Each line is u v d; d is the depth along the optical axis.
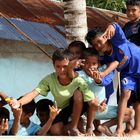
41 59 18.23
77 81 9.91
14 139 7.91
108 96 10.81
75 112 9.92
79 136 9.04
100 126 10.52
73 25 13.30
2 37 15.99
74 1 13.29
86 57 10.05
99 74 9.95
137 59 10.40
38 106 10.88
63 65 9.80
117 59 10.27
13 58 17.55
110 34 9.98
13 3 17.05
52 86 10.05
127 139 9.45
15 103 9.59
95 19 19.06
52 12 17.69
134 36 11.21
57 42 16.91
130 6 11.18
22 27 16.59
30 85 18.09
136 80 10.52
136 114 10.55
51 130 10.21
